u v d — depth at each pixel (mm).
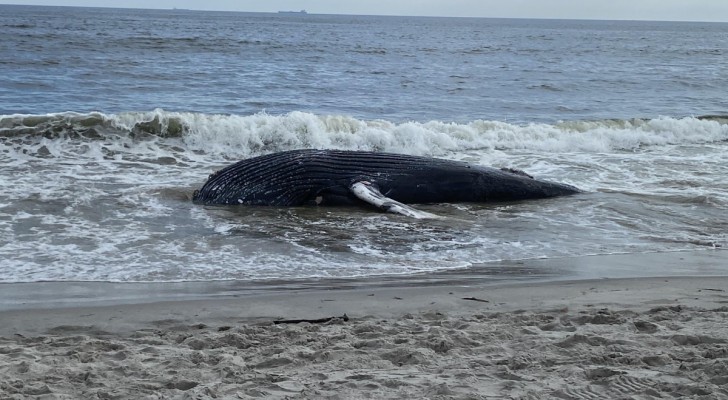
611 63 81812
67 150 21828
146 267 12594
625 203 18188
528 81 54344
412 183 17953
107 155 21812
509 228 15898
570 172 22016
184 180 19516
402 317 9977
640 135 28250
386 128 26125
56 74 44125
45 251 13273
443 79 53344
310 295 11156
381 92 43688
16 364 7789
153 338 8977
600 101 43531
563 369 7621
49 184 18078
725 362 7684
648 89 51344
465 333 8906
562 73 63656
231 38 103875
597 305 10562
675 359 7977
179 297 11102
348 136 25062
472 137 26766
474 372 7559
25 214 15469
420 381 7270
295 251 13805
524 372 7578
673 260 13805
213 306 10547
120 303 10719
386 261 13328
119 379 7441
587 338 8648
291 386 7148
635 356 8008
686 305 10469
